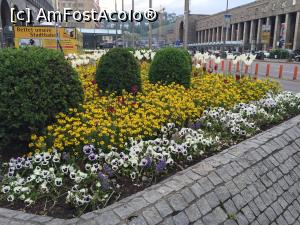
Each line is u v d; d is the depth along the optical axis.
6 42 31.08
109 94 7.15
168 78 8.62
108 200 3.70
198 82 9.43
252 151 5.00
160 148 4.60
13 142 4.82
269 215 4.26
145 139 5.30
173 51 8.82
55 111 4.91
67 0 88.81
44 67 4.79
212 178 4.16
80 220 3.23
